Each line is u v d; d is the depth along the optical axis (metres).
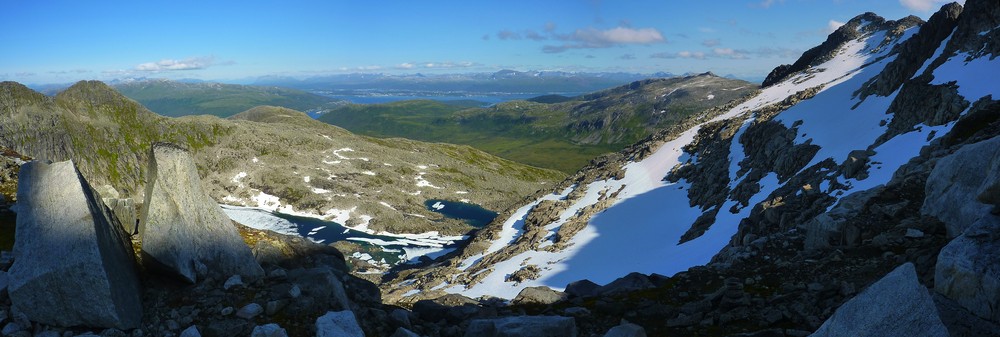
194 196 14.94
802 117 84.00
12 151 21.77
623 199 89.75
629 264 58.88
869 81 88.69
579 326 18.50
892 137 55.56
